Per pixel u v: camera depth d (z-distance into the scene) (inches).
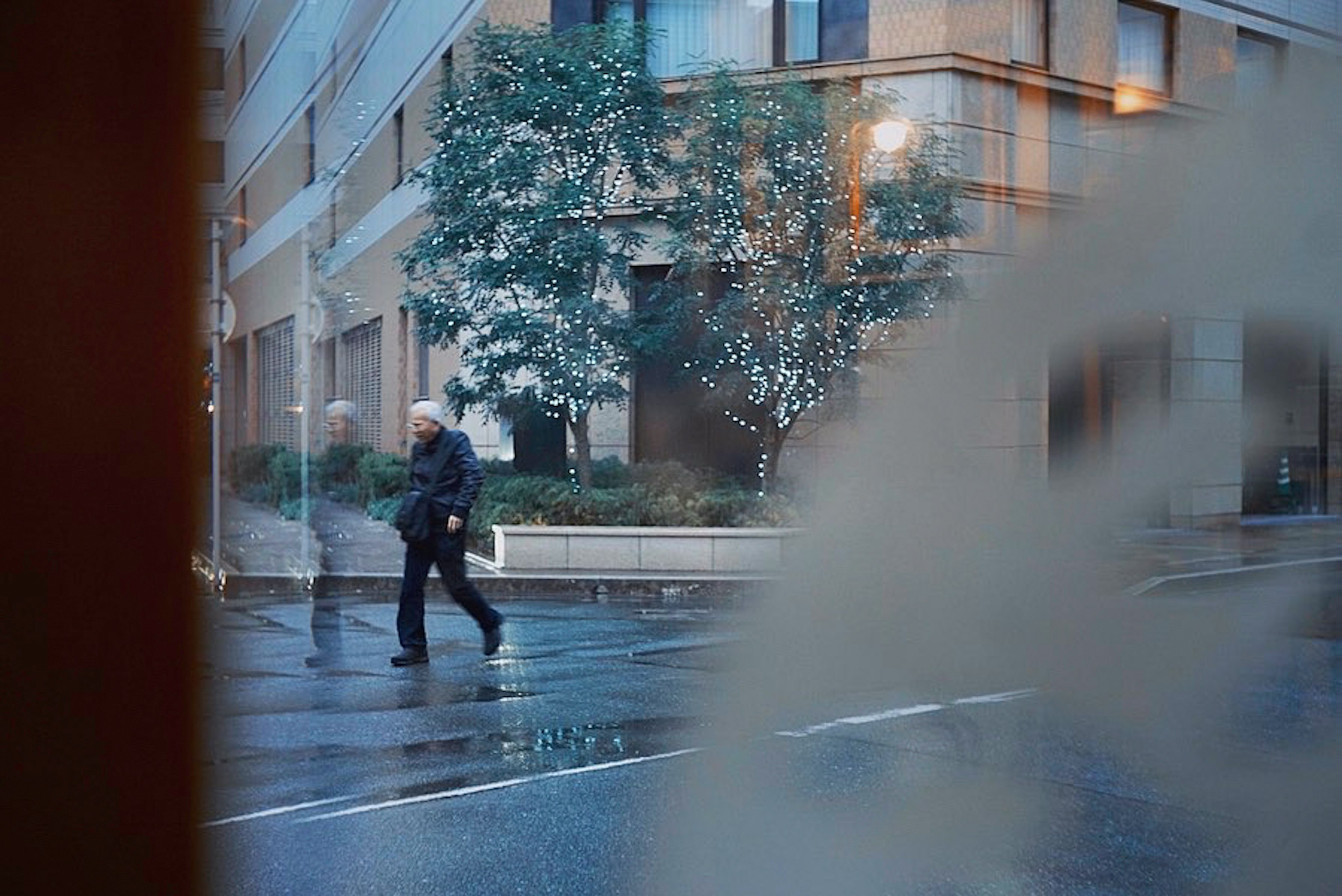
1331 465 984.3
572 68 726.5
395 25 981.8
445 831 247.1
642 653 453.4
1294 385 935.7
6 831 182.4
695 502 690.8
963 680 399.9
